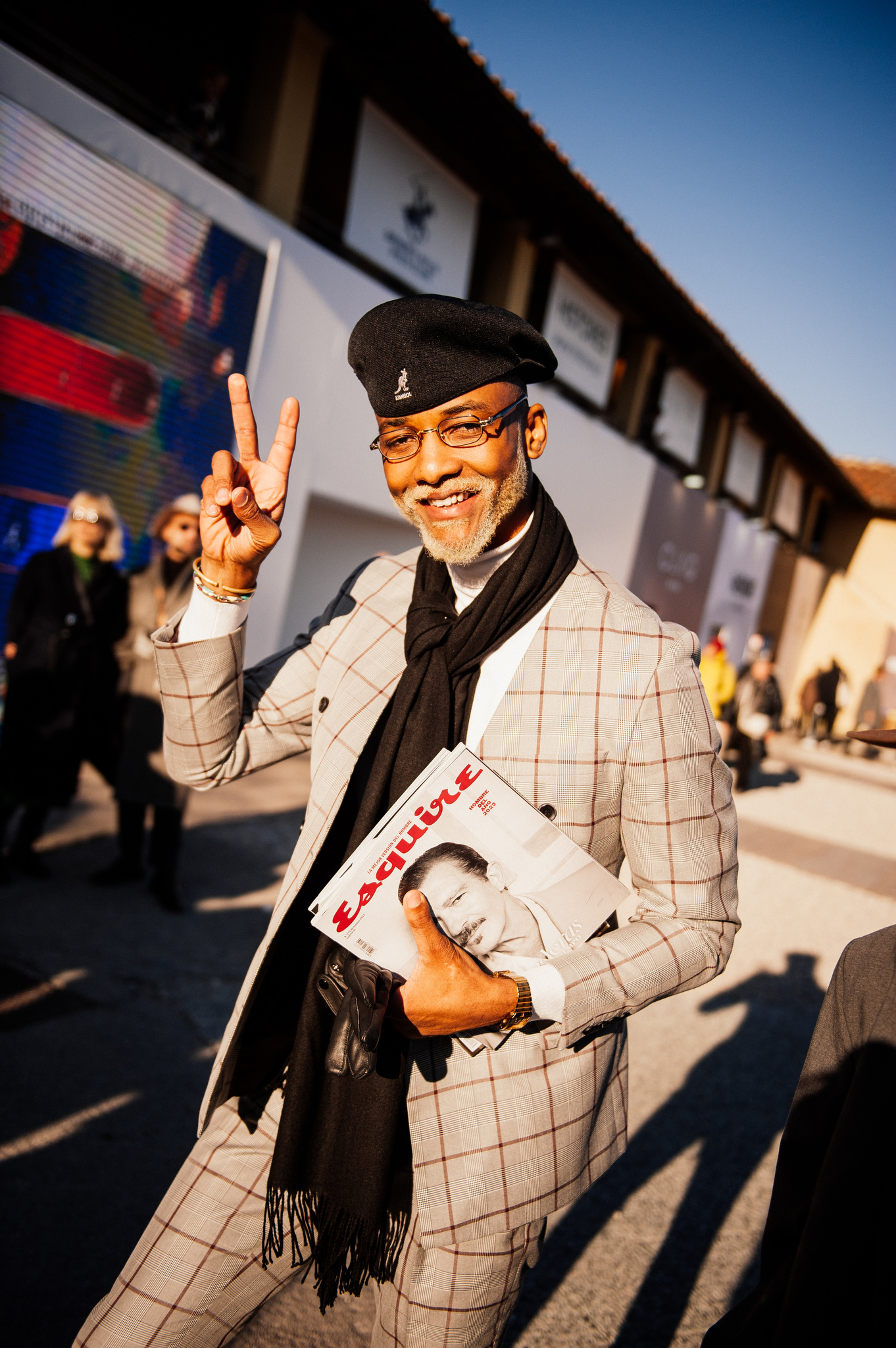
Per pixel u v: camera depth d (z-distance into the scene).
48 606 4.21
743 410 16.44
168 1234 1.31
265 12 7.72
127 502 6.90
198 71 7.41
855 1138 1.03
